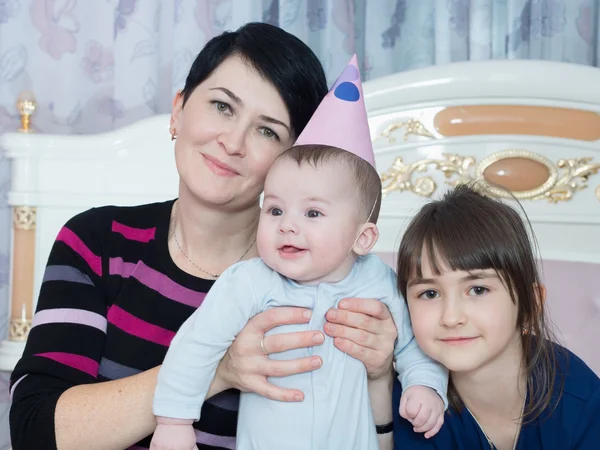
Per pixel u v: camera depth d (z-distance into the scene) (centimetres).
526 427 120
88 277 128
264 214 112
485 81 188
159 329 126
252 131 123
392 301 117
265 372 107
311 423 106
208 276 133
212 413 124
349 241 110
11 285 201
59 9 224
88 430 110
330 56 219
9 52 221
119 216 136
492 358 115
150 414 111
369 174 114
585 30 213
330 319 110
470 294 112
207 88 123
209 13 221
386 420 125
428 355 118
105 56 228
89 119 229
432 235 114
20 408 114
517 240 115
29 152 200
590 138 187
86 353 122
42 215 202
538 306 120
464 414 124
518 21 210
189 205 128
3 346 198
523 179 189
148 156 204
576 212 186
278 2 223
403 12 221
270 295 112
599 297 181
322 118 116
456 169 191
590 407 116
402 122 194
